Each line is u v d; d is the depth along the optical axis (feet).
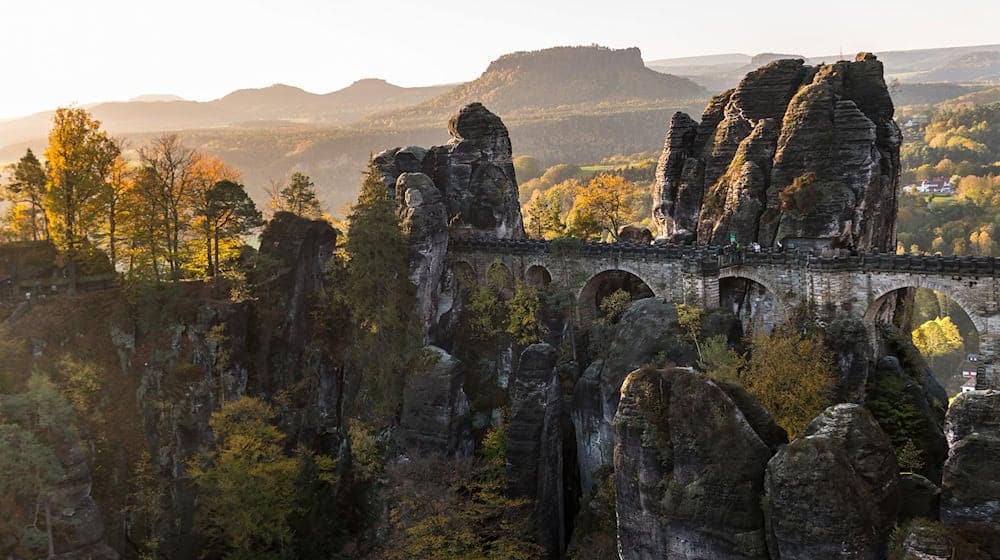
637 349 269.44
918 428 250.37
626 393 188.34
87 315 239.30
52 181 254.88
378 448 290.76
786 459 160.76
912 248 625.82
